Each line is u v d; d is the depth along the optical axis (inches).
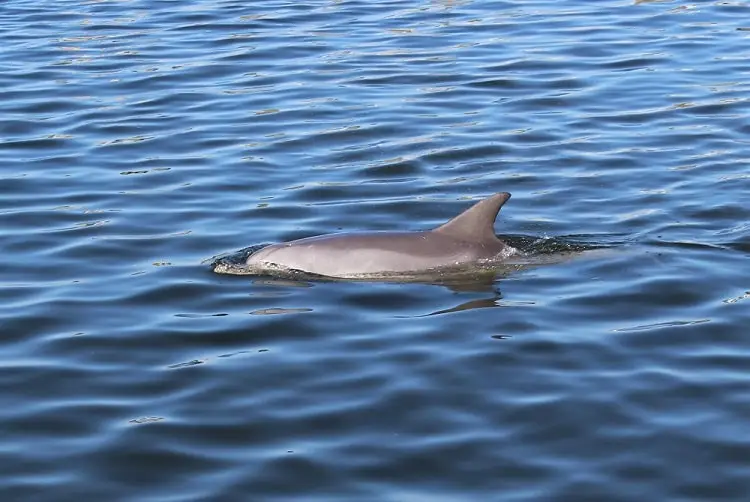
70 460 559.5
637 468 545.3
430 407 604.4
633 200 933.8
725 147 1056.2
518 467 547.2
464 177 998.4
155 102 1209.4
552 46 1390.3
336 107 1182.3
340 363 655.1
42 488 536.1
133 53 1391.5
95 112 1178.6
